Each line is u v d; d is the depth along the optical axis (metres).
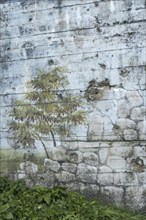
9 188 6.55
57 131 6.64
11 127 6.91
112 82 6.36
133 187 6.23
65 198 6.11
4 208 5.68
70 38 6.55
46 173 6.68
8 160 6.92
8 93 6.92
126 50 6.29
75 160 6.53
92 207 5.91
